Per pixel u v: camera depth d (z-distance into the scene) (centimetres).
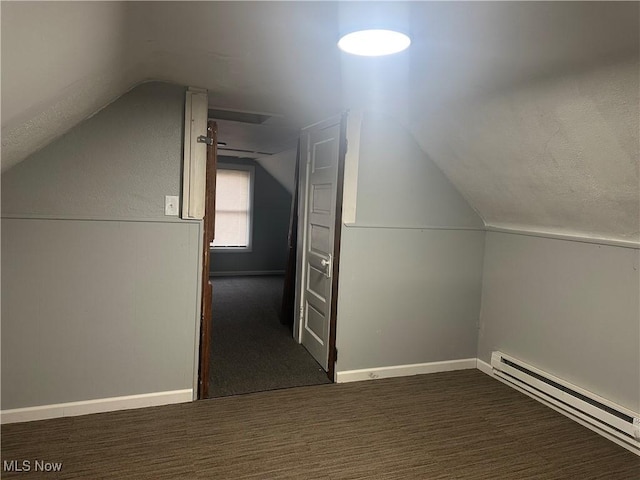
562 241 296
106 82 206
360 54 191
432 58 197
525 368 321
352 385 325
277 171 696
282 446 242
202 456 229
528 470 230
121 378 270
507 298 341
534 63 191
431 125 299
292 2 145
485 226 362
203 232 281
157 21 162
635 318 254
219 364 352
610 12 141
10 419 249
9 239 239
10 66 109
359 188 319
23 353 248
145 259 268
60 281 251
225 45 191
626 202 235
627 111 189
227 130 430
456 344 363
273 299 574
